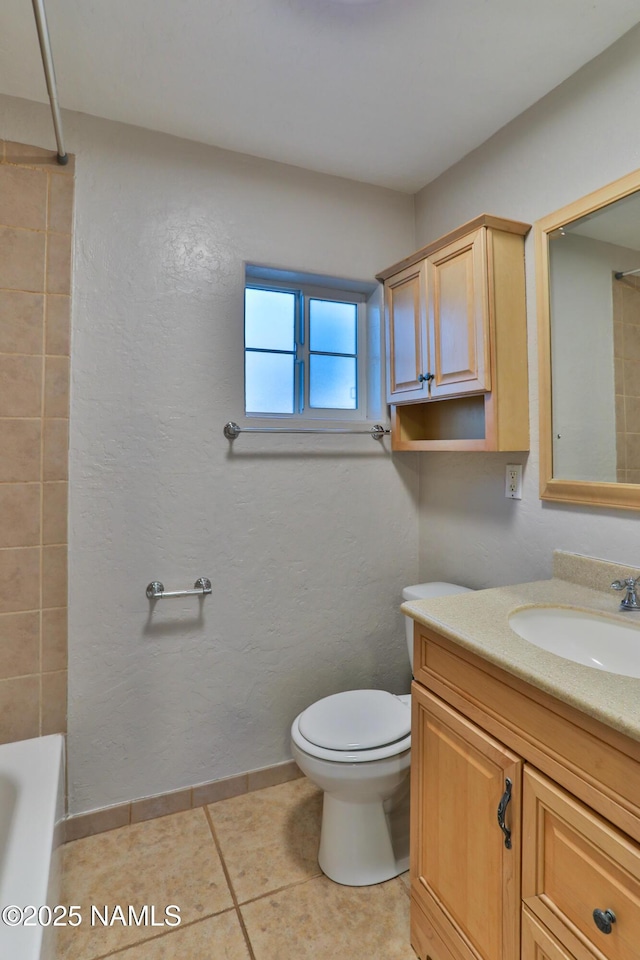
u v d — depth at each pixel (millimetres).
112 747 1650
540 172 1526
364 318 2162
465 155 1823
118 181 1619
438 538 2051
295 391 2062
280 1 1170
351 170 1921
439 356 1698
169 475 1706
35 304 1524
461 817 1079
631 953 720
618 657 1144
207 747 1786
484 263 1501
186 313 1720
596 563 1380
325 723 1496
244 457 1820
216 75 1417
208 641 1778
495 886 977
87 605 1606
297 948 1252
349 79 1436
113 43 1292
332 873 1455
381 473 2092
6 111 1487
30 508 1532
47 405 1545
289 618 1913
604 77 1336
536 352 1548
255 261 1819
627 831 734
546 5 1188
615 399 1329
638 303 1270
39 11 920
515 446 1561
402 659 2139
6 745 1453
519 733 931
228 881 1449
